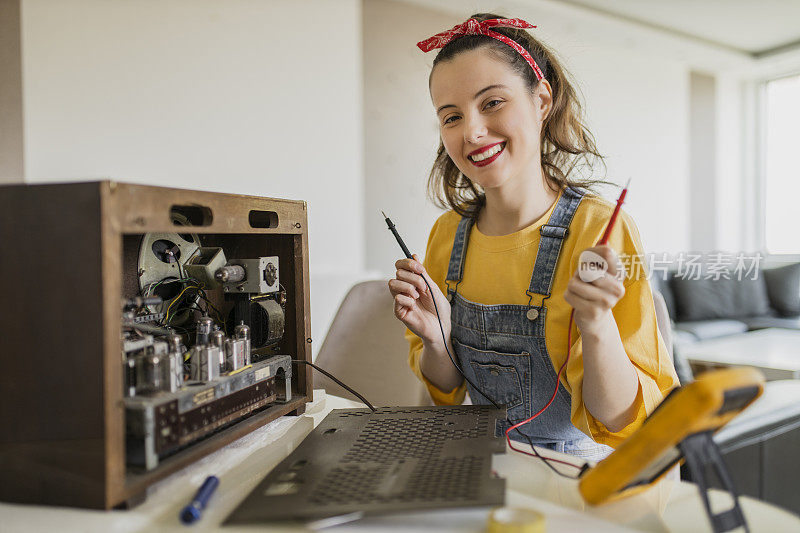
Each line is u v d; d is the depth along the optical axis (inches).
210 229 29.9
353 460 27.6
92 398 23.6
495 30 40.7
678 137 233.6
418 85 163.6
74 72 104.8
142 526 22.8
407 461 26.8
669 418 20.5
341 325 58.9
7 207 23.8
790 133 245.4
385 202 157.6
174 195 27.3
